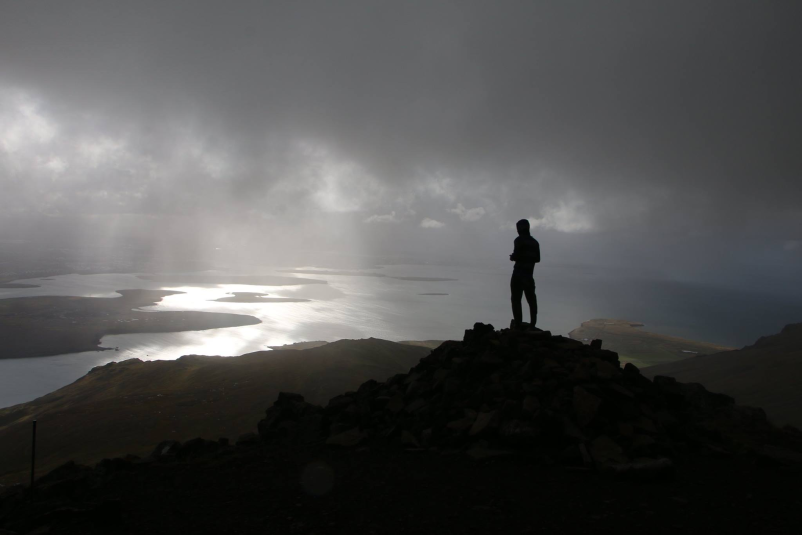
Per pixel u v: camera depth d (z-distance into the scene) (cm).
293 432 1454
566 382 1252
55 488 1018
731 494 874
